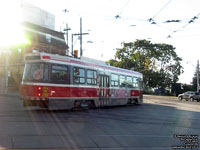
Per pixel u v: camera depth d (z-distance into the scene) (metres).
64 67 12.84
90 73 14.89
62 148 6.11
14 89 31.64
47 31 35.12
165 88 65.12
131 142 7.15
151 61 58.19
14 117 10.31
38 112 12.35
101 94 15.95
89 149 6.19
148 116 13.52
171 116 14.09
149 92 67.38
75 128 8.66
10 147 5.86
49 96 11.88
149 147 6.72
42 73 11.97
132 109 17.47
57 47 35.78
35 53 12.23
